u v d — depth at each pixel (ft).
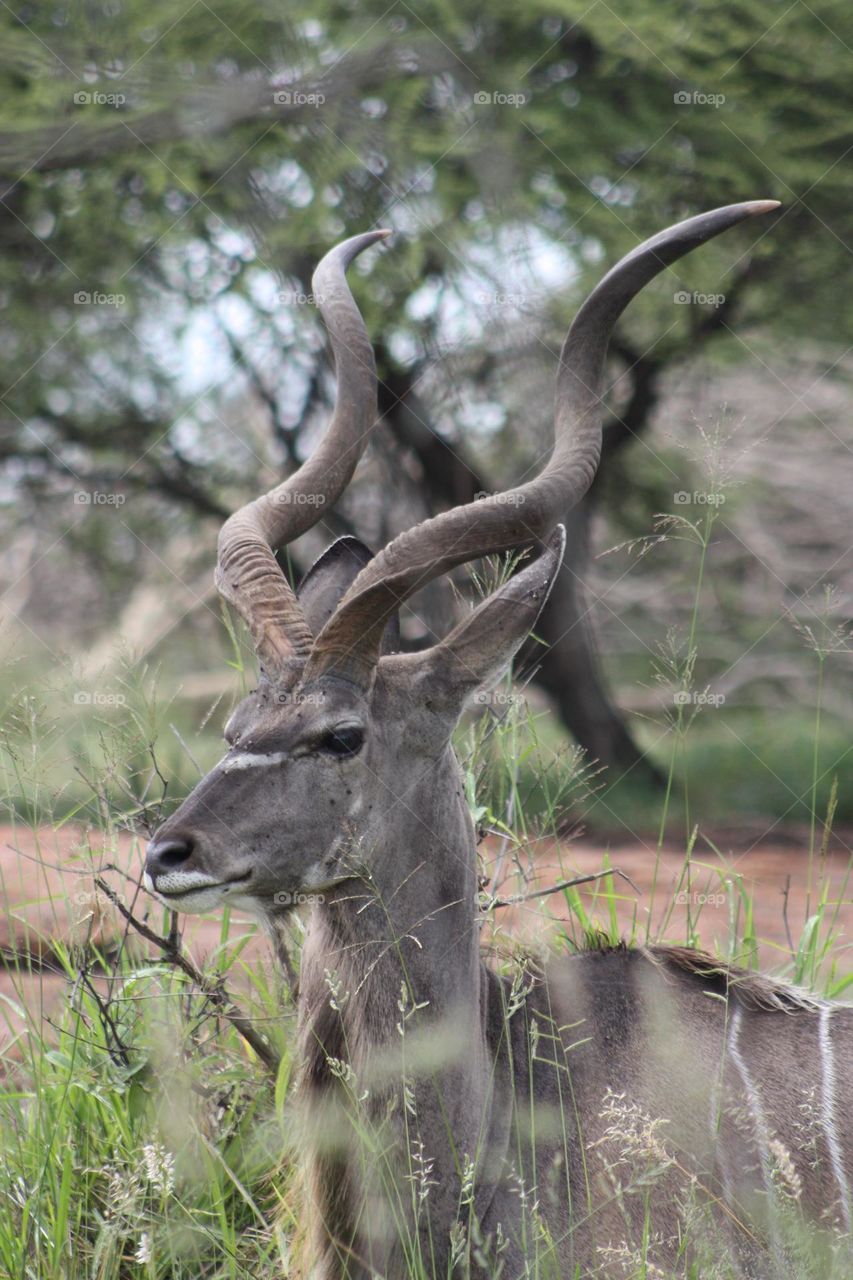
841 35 62.59
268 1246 23.57
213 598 69.46
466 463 63.98
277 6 58.49
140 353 67.15
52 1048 27.66
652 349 66.18
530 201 60.23
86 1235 24.03
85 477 71.36
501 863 28.53
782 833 62.59
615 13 58.90
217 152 58.90
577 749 31.09
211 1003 26.04
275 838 20.89
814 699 84.64
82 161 58.29
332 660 21.29
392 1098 21.24
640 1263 19.74
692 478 73.97
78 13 58.18
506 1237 21.16
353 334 24.62
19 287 64.28
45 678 29.32
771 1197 21.34
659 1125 21.81
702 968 24.07
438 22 59.47
